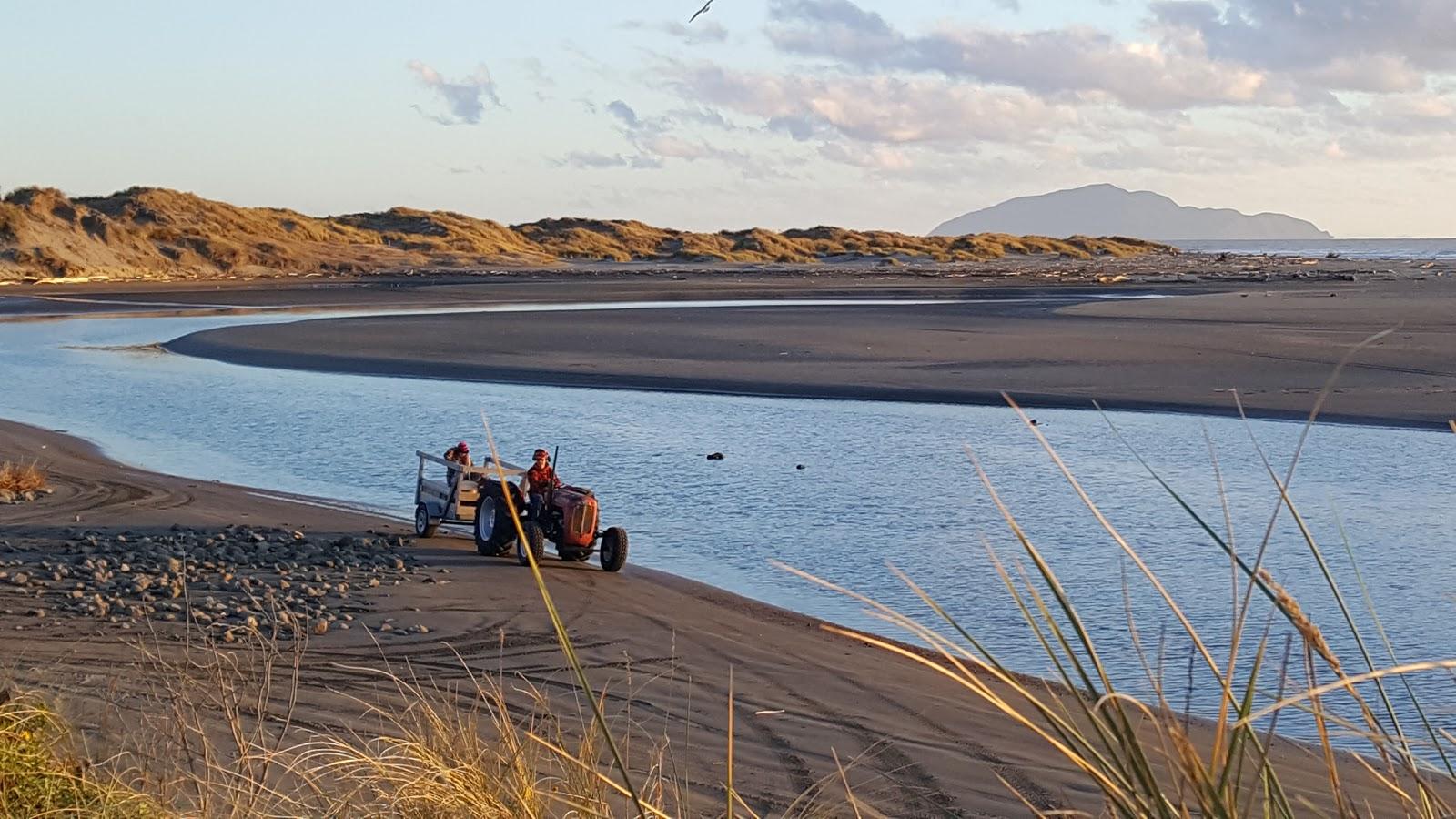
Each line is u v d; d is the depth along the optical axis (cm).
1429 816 271
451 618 1212
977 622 1253
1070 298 7481
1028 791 771
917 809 735
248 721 789
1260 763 254
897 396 3203
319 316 6156
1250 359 3862
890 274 12244
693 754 816
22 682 840
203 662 969
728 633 1188
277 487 2073
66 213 10931
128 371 3800
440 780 505
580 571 1473
